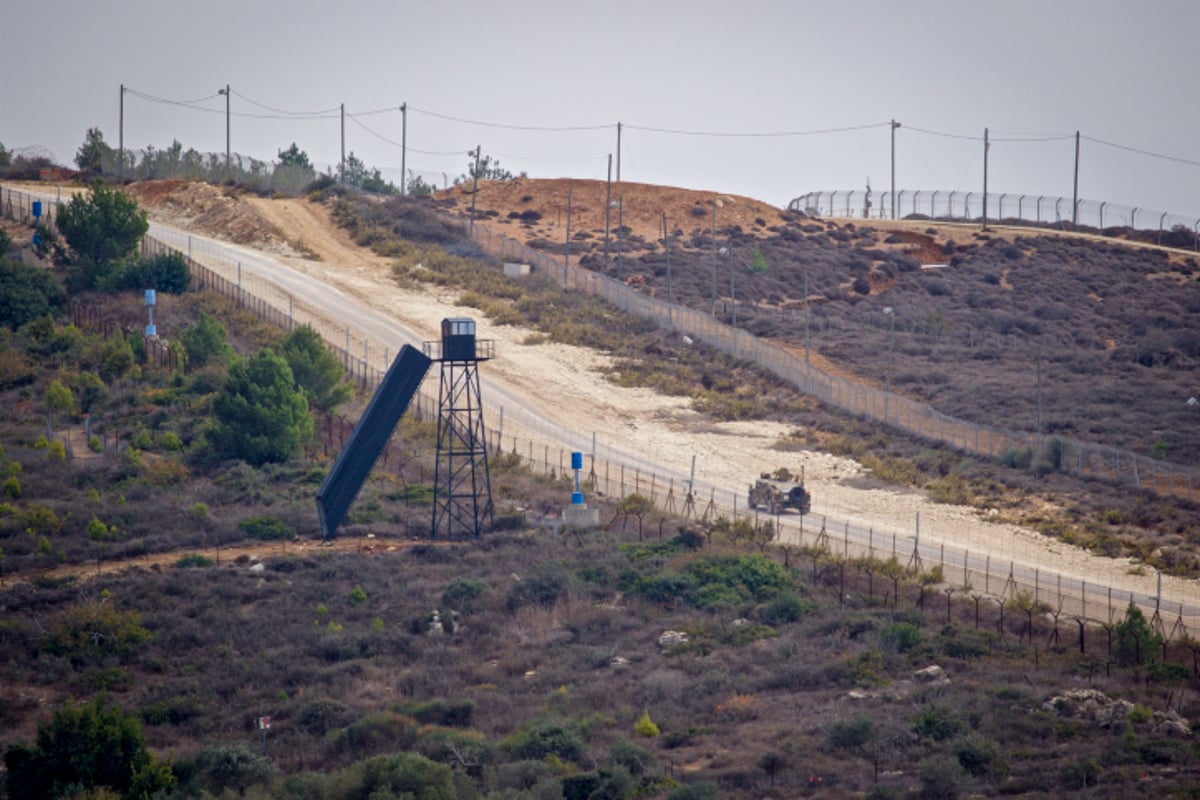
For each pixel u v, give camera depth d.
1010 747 154.38
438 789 138.12
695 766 153.88
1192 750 150.00
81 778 151.50
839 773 147.25
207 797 144.88
